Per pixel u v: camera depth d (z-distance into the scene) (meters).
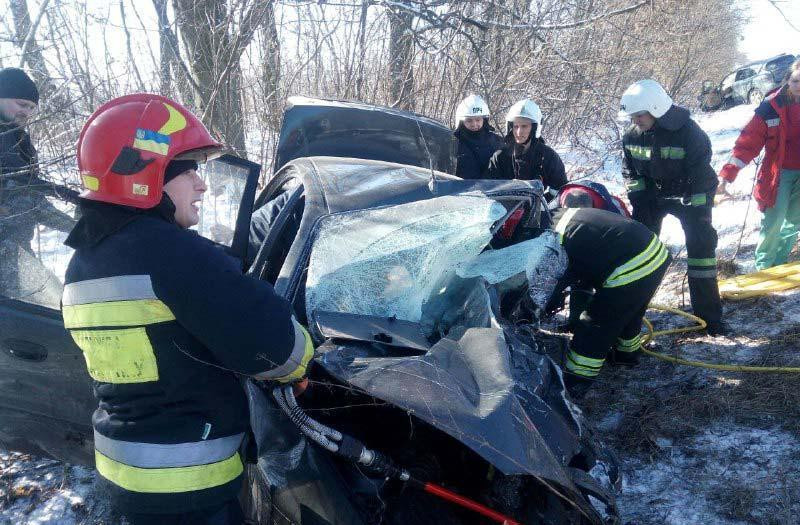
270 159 5.77
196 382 1.66
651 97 3.89
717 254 5.47
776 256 5.03
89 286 1.61
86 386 2.50
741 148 4.54
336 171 3.11
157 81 5.36
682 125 3.90
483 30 7.16
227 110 5.41
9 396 2.68
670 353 4.04
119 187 1.60
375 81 6.56
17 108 3.29
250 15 5.31
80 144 1.67
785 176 4.69
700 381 3.68
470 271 2.86
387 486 2.09
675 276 5.18
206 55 5.33
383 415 2.35
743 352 3.93
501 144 4.95
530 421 1.94
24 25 4.12
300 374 1.71
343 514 1.87
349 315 2.44
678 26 9.84
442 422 1.79
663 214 4.43
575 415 2.32
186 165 1.70
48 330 2.47
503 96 7.27
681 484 2.91
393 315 2.55
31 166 2.96
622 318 3.33
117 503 1.71
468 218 2.77
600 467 3.03
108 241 1.61
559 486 2.03
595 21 7.56
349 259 2.57
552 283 3.06
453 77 7.02
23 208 2.69
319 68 6.33
